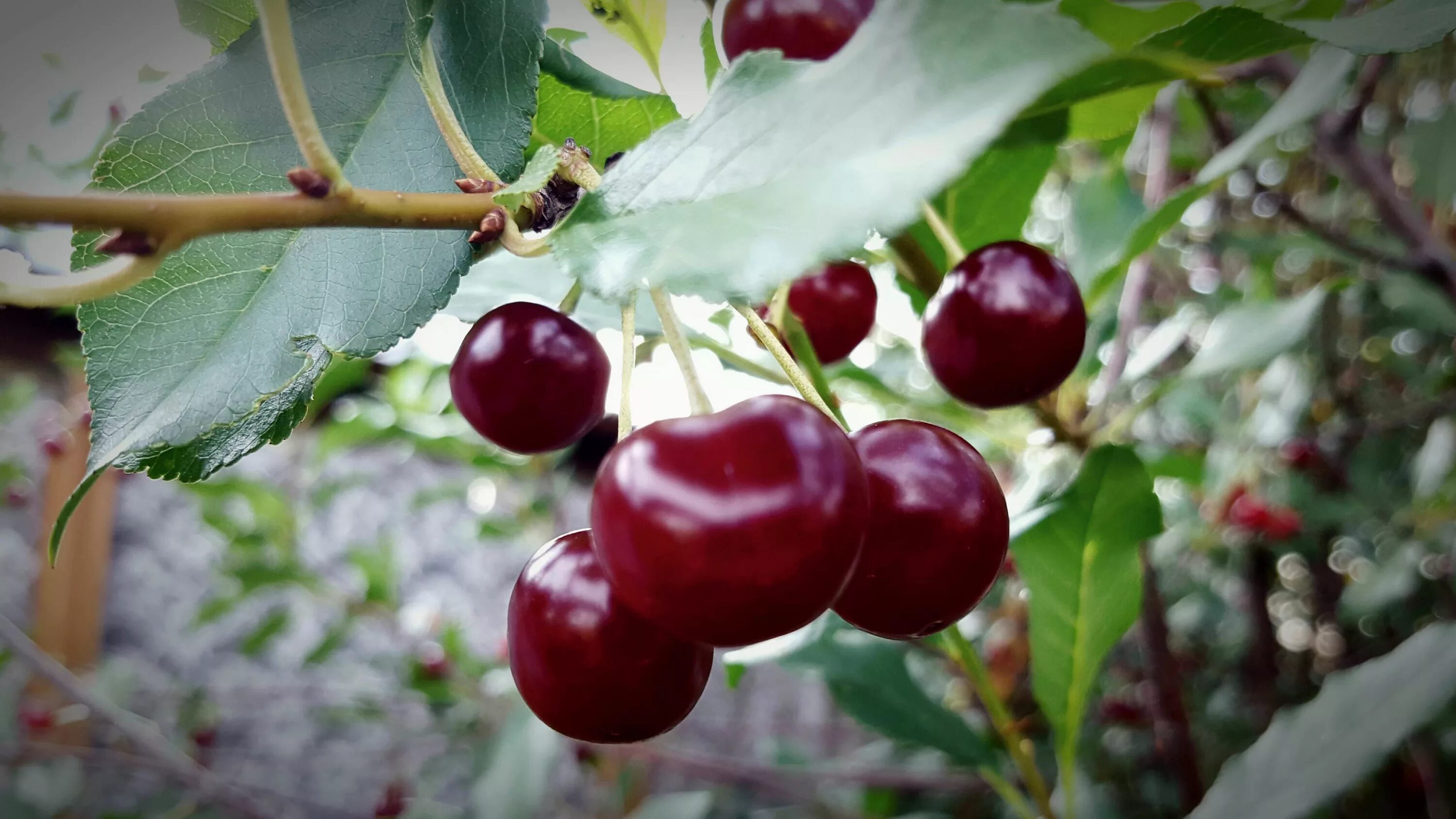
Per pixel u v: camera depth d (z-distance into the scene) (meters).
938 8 0.05
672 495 0.05
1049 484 0.14
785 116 0.05
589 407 0.09
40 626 0.39
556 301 0.12
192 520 0.44
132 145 0.08
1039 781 0.13
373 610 0.32
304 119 0.05
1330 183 0.29
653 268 0.05
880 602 0.07
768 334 0.07
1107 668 0.33
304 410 0.08
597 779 0.31
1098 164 0.26
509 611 0.07
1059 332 0.09
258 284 0.08
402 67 0.08
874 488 0.07
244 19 0.09
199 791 0.29
